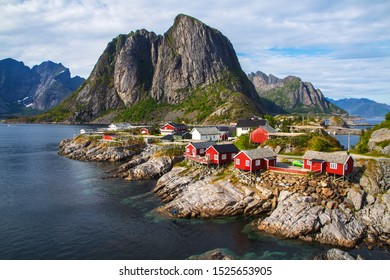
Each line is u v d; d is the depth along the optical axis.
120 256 42.72
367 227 48.12
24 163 110.06
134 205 62.97
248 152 62.50
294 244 45.03
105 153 116.00
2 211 60.28
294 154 79.31
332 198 52.75
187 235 48.84
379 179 56.28
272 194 56.97
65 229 51.72
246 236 47.94
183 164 78.19
